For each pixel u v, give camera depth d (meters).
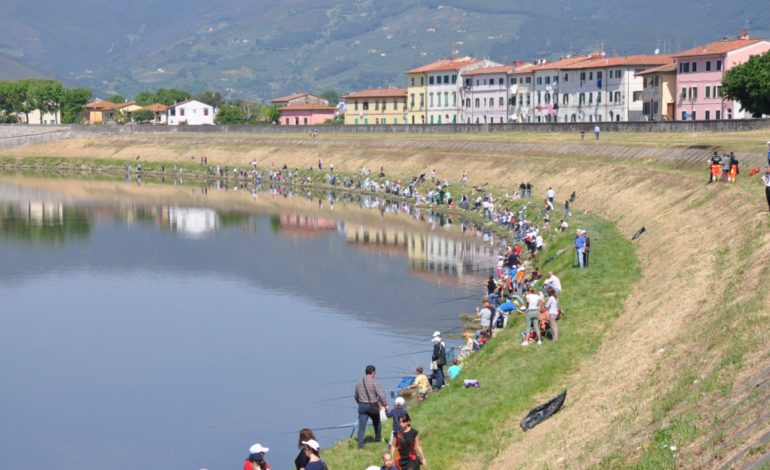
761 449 35.00
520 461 46.34
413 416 55.91
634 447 41.16
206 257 134.38
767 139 139.25
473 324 87.88
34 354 85.62
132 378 77.62
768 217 73.44
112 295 110.50
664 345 54.84
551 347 63.78
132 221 174.38
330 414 66.81
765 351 44.78
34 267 129.00
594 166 153.75
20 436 65.12
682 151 140.50
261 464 42.09
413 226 155.50
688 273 69.19
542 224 127.69
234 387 74.06
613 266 85.81
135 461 60.16
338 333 88.75
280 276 118.25
